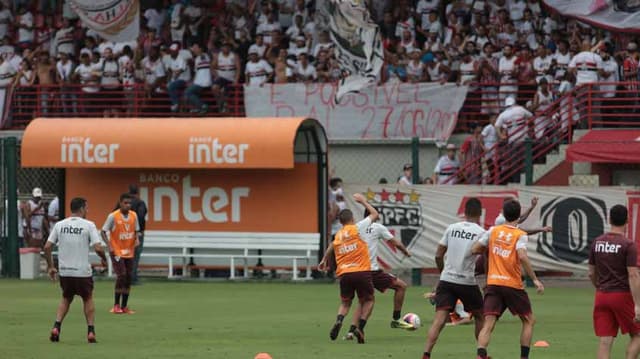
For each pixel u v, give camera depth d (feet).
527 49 256.93
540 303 185.06
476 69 255.09
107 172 236.22
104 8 260.01
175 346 129.29
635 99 228.63
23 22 302.25
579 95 232.73
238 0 284.82
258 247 228.84
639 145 214.69
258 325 153.17
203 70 268.00
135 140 225.97
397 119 252.62
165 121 228.22
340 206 226.38
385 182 237.45
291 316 165.48
